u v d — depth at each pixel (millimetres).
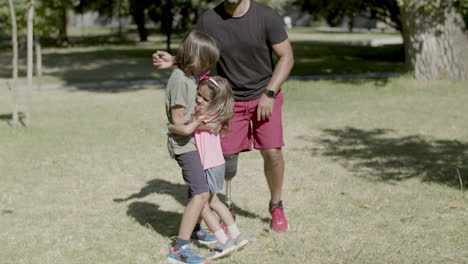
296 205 5426
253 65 4430
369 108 11320
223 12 4387
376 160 7238
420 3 13711
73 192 5938
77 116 10695
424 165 6961
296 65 21125
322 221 4957
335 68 20078
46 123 9953
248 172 6695
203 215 4168
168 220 5047
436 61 14703
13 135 8836
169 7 23312
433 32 14625
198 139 4059
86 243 4492
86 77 17516
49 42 33531
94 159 7355
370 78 16469
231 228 4199
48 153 7676
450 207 5273
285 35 4398
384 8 22719
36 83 15922
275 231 4688
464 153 7578
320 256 4188
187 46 3873
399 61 22891
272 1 18594
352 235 4602
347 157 7430
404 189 5938
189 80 3920
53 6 15352
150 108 11625
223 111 3994
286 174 6602
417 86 14117
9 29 15570
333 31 49031
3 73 18531
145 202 5590
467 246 4352
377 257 4137
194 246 4453
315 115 10602
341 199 5605
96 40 36156
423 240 4477
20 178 6461
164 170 6852
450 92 13203
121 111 11266
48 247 4414
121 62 22531
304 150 7852
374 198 5613
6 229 4812
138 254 4273
